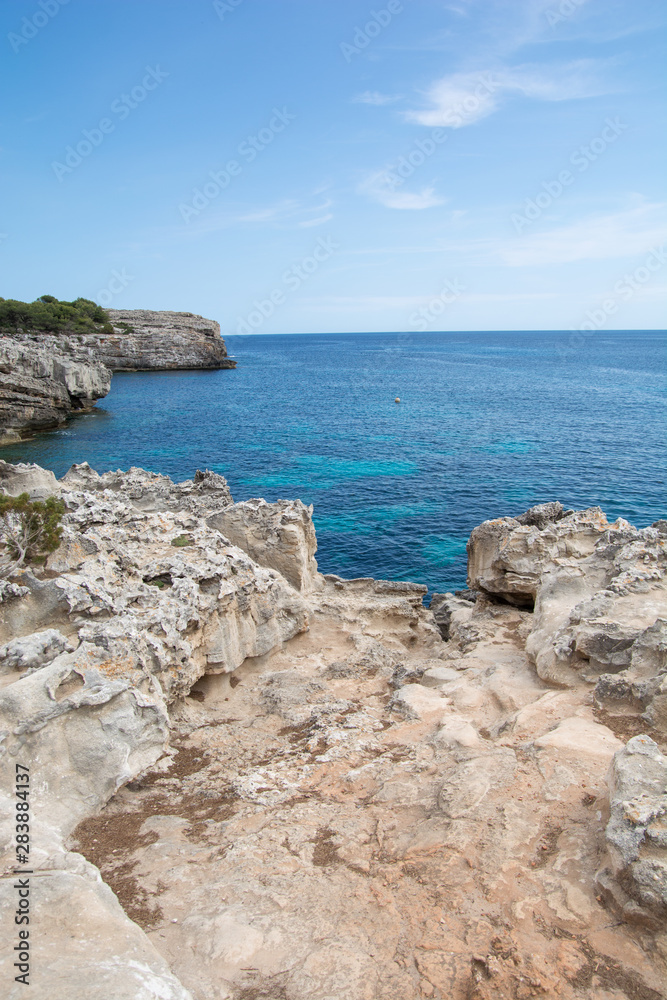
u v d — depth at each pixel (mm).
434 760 15266
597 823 11406
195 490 41844
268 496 68750
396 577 48594
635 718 15336
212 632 21625
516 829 11555
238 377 198750
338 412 126625
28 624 17578
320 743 17500
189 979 8984
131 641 16516
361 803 13992
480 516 61969
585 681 18203
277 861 11773
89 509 24172
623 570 22734
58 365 111875
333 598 31734
